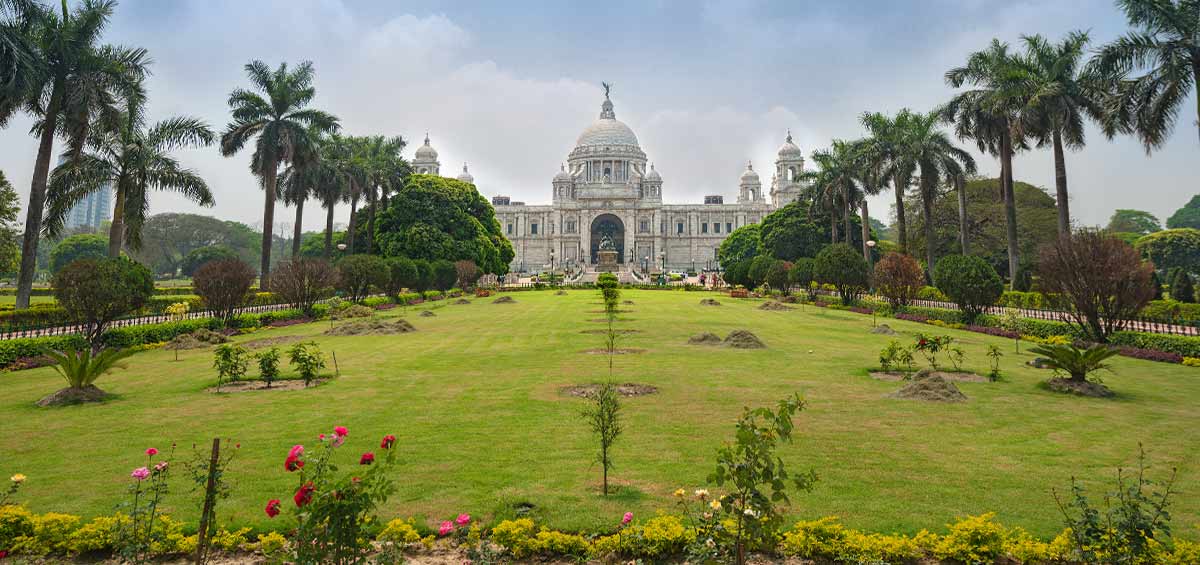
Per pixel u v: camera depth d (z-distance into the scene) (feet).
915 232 270.26
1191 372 69.56
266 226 169.37
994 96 148.66
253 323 119.14
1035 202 268.62
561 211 570.87
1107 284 89.04
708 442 39.93
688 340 92.63
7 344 74.13
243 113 170.91
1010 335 107.76
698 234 571.28
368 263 174.09
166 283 442.09
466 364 71.82
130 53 121.29
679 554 25.67
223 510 29.76
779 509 29.35
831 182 242.78
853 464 35.86
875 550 25.04
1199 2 104.58
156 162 138.21
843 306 171.53
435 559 25.46
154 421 46.11
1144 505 29.43
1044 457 37.22
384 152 256.11
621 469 34.91
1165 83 111.55
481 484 32.68
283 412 48.65
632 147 627.87
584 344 89.56
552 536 26.00
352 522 20.35
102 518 27.50
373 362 73.87
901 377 63.36
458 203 274.77
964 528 25.59
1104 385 57.47
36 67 100.99
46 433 42.98
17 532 27.14
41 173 111.86
